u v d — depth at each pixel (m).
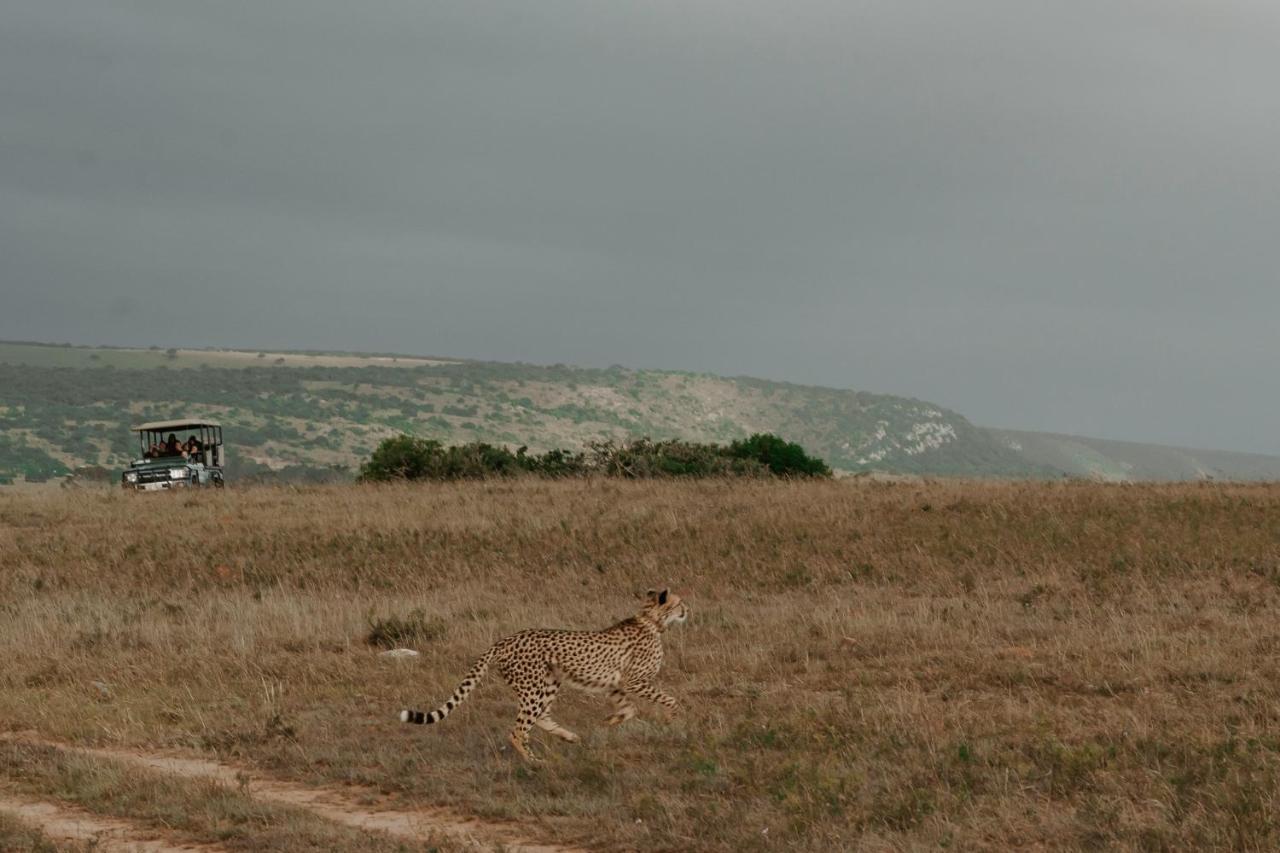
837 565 49.34
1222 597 41.00
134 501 77.50
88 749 27.08
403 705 30.11
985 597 42.50
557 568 51.19
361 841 19.72
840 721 26.39
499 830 20.83
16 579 51.75
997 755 23.36
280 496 77.44
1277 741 23.44
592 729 27.23
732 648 35.94
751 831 19.62
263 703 30.25
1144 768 22.06
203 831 20.83
